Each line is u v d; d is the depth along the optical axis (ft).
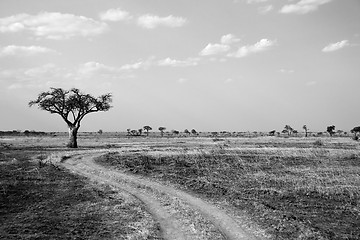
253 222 54.44
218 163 119.85
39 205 63.77
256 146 181.06
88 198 70.49
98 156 134.82
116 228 52.31
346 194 75.10
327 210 62.49
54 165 110.63
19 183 79.46
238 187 82.07
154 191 78.18
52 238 47.32
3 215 57.16
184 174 99.55
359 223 54.95
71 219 56.29
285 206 65.21
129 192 77.92
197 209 62.69
